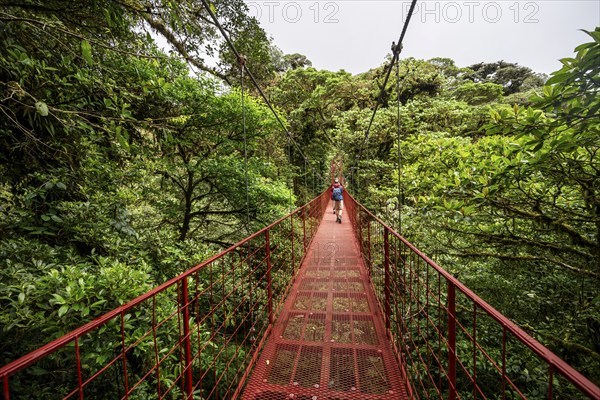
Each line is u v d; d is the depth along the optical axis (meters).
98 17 2.86
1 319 1.83
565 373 0.62
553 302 3.96
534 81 21.06
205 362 3.20
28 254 2.53
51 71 2.73
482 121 12.69
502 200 3.42
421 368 3.85
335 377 2.05
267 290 2.79
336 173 21.14
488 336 4.11
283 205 7.98
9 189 3.17
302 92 17.36
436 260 5.04
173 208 7.00
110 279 2.28
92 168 3.36
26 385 2.17
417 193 4.74
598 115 1.95
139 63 4.01
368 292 3.47
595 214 2.95
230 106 5.85
